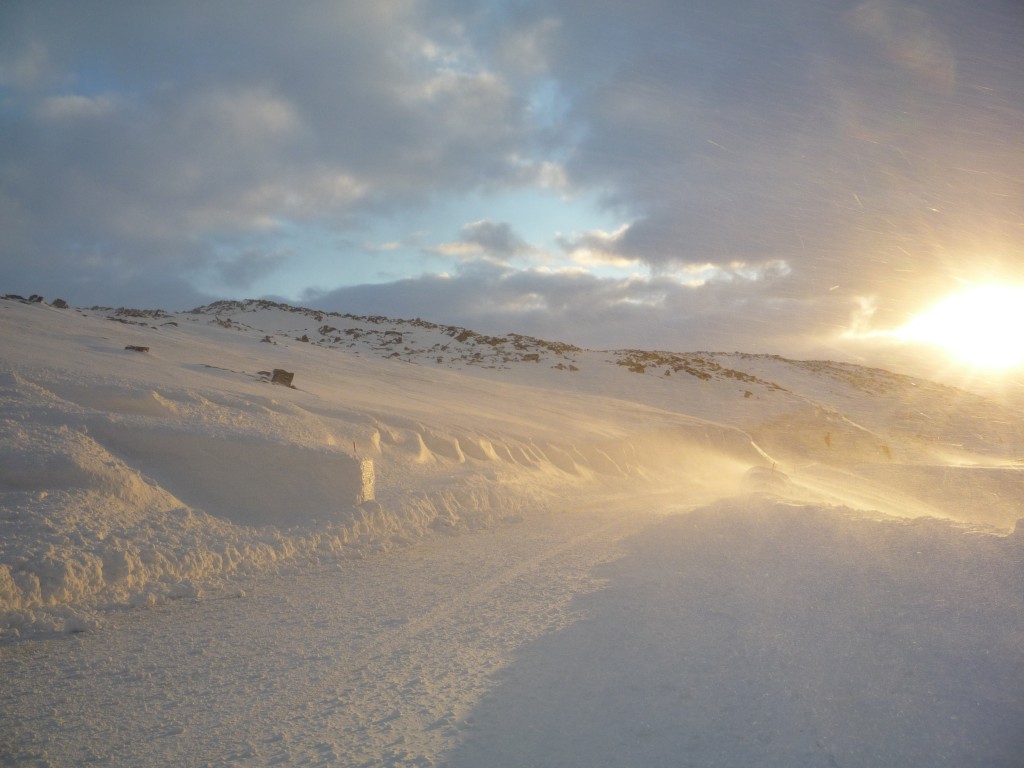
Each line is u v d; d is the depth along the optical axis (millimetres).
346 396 23969
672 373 54906
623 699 5094
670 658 5734
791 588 6887
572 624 6805
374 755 4398
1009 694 4477
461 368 48375
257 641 6625
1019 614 5305
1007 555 6379
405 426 20172
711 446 34781
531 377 48969
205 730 4793
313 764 4305
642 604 7219
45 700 5254
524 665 5840
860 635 5555
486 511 14914
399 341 55625
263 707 5160
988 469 28750
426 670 5832
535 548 11203
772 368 77062
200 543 8977
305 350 38094
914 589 6152
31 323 21984
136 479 9445
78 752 4484
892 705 4578
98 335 23891
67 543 7594
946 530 7426
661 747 4418
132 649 6348
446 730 4730
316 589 8578
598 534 12484
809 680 5031
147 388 13375
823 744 4293
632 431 32250
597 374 52219
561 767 4219
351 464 12219
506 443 23156
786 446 43438
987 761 3975
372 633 6855
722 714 4766
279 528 10414
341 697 5320
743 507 11133
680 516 12250
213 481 10680
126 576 7758
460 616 7367
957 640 5152
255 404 15594
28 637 6449
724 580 7613
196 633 6832
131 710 5113
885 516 8938
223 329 40125
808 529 8836
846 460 43531
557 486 21016
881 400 67625
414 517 12859
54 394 11461
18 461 8547
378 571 9617
